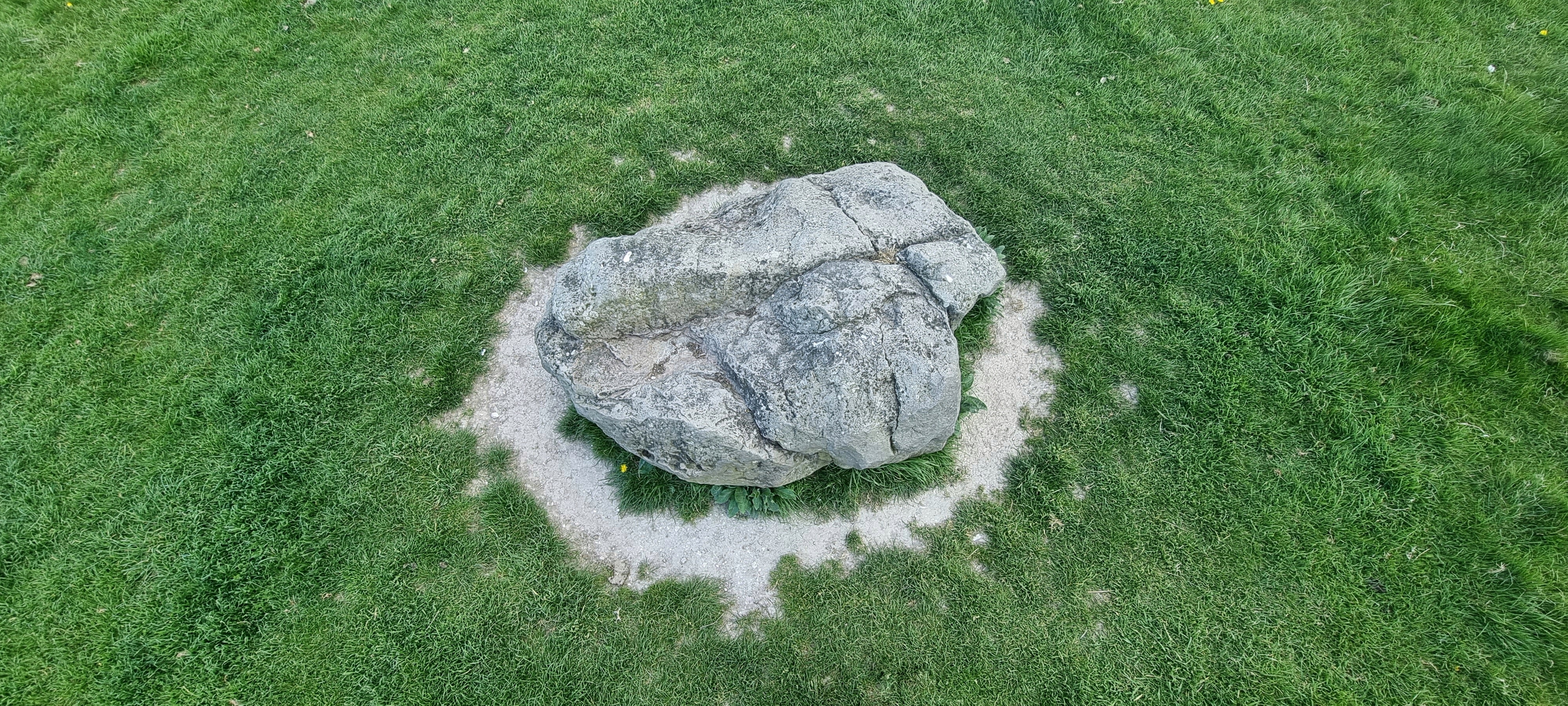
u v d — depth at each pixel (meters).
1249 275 5.45
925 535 4.70
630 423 4.03
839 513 4.77
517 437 5.07
